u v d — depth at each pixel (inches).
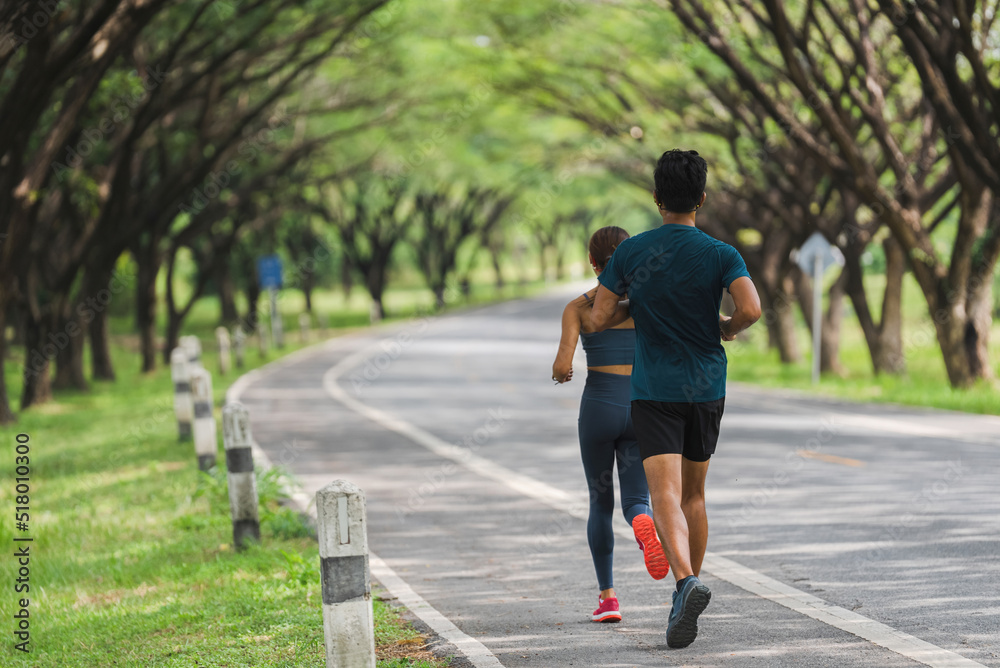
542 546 508.1
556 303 4170.8
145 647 363.9
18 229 1021.8
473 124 2272.4
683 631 315.0
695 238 314.0
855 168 1259.2
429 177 2898.6
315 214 3380.9
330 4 1330.0
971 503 577.9
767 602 393.7
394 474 741.9
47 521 611.8
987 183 1160.2
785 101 1584.6
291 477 621.3
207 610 400.2
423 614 388.2
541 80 1830.7
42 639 388.8
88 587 466.6
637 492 358.6
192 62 1411.2
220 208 2058.3
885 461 740.7
